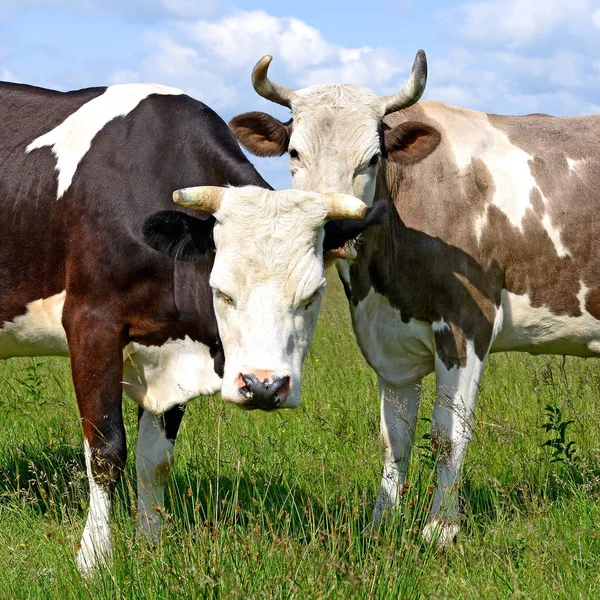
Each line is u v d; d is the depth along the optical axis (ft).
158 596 13.16
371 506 19.30
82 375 17.54
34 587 14.20
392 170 20.42
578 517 17.35
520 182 20.75
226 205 15.47
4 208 18.58
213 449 20.94
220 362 17.85
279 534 15.87
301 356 15.31
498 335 21.16
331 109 19.34
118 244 17.40
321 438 22.31
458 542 16.37
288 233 15.15
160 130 18.28
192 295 17.58
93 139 18.38
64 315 17.94
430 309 20.12
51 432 22.43
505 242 20.47
